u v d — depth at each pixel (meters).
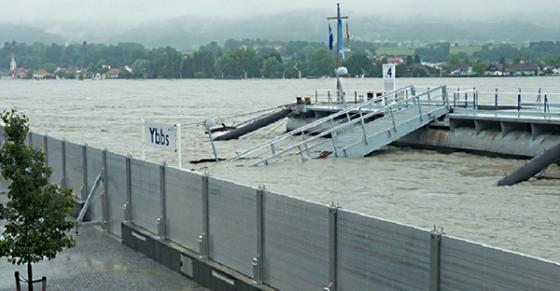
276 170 42.06
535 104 54.03
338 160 45.00
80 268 20.97
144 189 22.42
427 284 12.80
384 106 52.25
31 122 97.50
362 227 14.09
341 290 14.71
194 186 19.55
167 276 19.91
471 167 42.28
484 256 11.77
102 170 25.33
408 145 52.00
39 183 18.12
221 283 18.11
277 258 16.53
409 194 34.44
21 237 17.83
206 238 19.12
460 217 29.22
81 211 26.09
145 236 21.94
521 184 36.16
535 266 10.98
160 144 25.23
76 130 82.25
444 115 50.62
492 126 47.59
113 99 184.88
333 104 66.62
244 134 64.44
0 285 19.64
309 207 15.41
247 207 17.42
